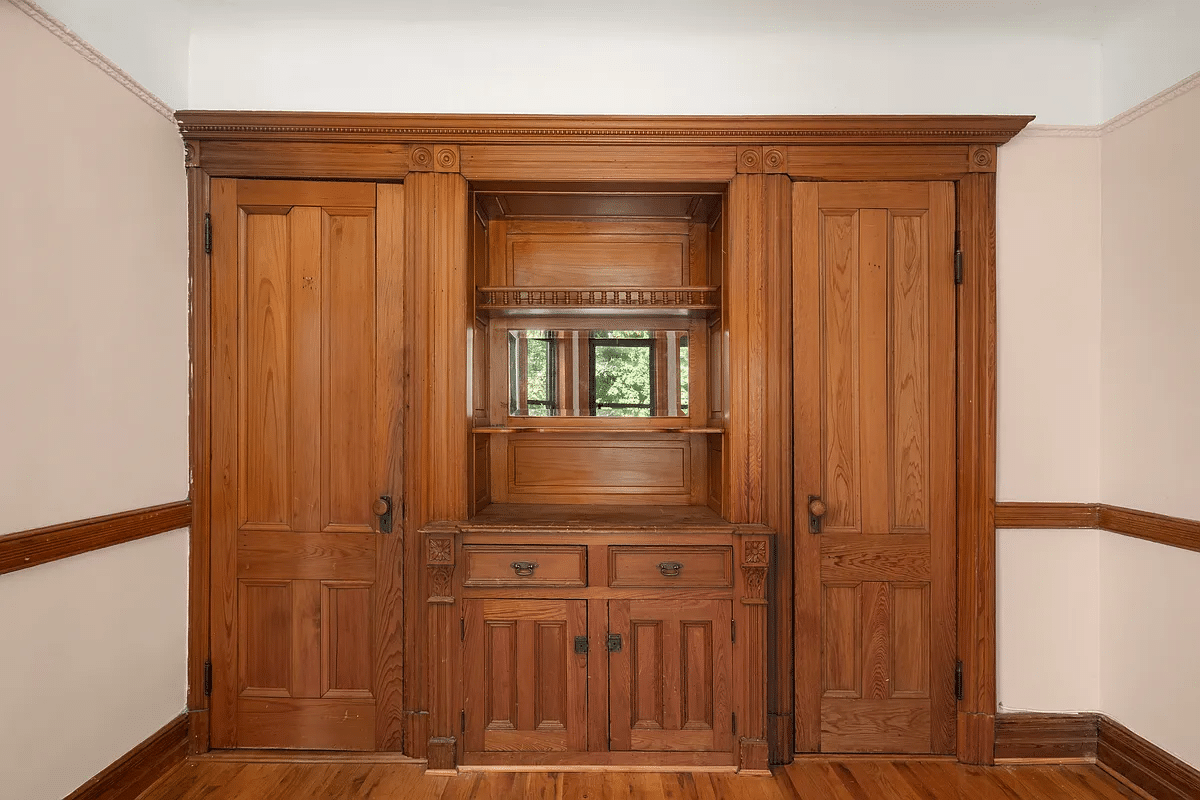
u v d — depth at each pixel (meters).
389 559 2.76
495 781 2.58
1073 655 2.81
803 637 2.77
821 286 2.78
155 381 2.56
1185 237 2.42
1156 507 2.54
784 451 2.76
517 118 2.68
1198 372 2.38
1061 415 2.82
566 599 2.67
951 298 2.79
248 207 2.75
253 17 2.69
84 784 2.20
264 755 2.73
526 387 3.26
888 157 2.76
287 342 2.77
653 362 3.27
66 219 2.14
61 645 2.11
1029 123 2.76
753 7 2.61
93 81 2.25
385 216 2.77
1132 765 2.60
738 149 2.76
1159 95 2.51
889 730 2.77
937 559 2.78
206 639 2.74
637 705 2.67
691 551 2.67
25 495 1.99
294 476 2.77
